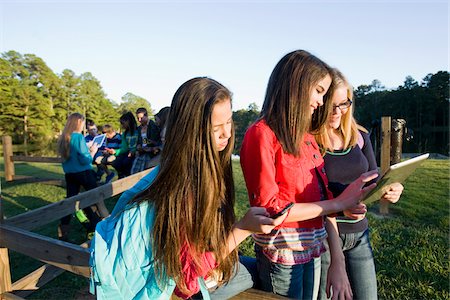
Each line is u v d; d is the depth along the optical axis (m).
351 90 1.87
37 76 56.06
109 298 1.23
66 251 1.98
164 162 1.19
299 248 1.51
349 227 1.98
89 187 4.93
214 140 1.15
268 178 1.42
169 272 1.16
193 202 1.15
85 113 59.81
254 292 1.44
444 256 3.54
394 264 3.46
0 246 2.39
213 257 1.21
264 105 1.60
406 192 5.88
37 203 6.64
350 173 1.91
